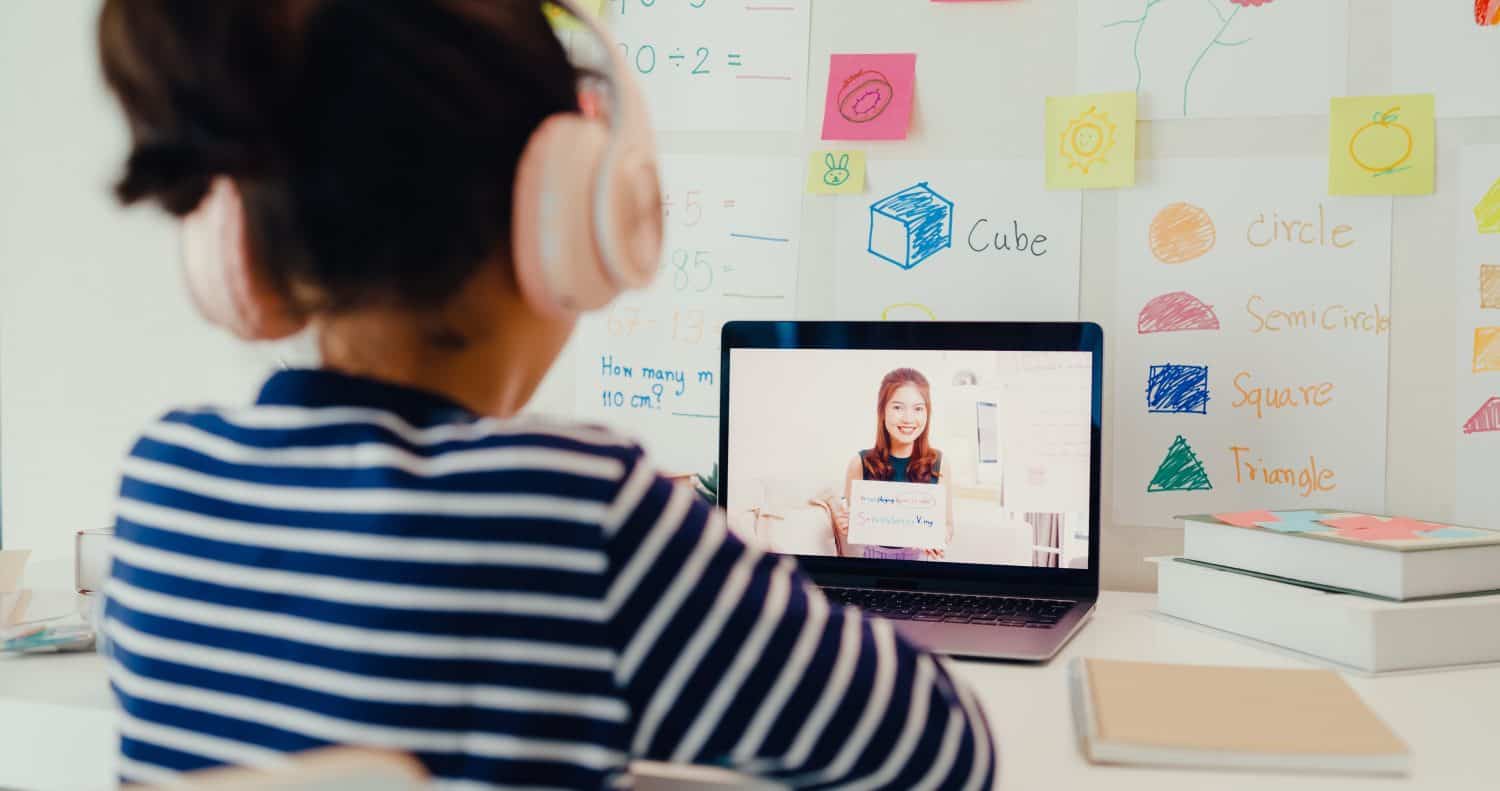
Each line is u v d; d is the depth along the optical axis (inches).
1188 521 37.6
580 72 20.2
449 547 16.7
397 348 19.4
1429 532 33.8
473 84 17.0
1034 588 39.6
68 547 55.2
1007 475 40.1
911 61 45.2
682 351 47.8
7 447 55.5
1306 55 41.4
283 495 17.7
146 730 18.2
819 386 42.1
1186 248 42.7
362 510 17.0
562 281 18.2
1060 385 39.9
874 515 41.2
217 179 17.3
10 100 54.8
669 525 17.6
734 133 47.1
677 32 47.5
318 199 16.3
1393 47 40.7
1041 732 25.5
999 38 44.3
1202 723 24.2
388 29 16.2
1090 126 43.3
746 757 17.5
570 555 16.8
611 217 18.5
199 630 17.8
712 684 17.1
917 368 41.2
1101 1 43.3
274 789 11.9
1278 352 41.9
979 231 44.8
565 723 16.8
